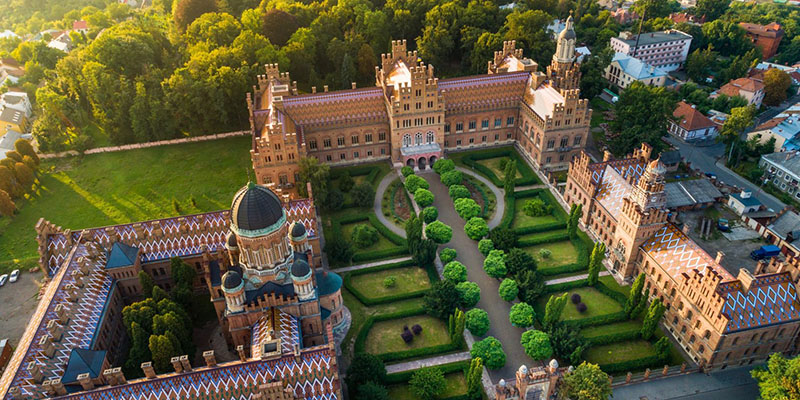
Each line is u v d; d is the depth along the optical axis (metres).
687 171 160.88
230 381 76.19
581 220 133.38
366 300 111.38
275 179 141.50
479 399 90.56
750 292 91.25
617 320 105.25
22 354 80.06
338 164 161.50
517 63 168.00
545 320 100.31
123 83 173.62
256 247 87.31
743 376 94.81
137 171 162.50
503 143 170.88
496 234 124.88
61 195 152.88
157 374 85.62
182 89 168.12
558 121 147.25
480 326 100.31
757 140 166.50
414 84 147.00
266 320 87.88
